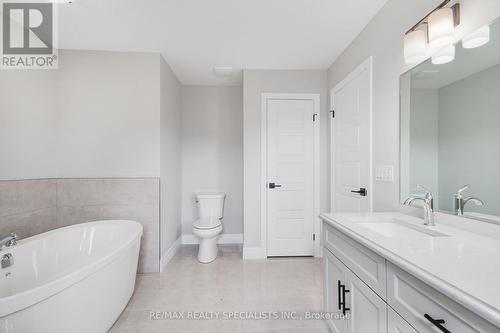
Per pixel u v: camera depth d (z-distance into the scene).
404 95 1.53
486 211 1.04
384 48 1.75
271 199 2.88
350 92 2.29
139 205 2.48
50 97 2.33
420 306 0.74
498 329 0.52
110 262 1.54
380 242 0.96
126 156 2.47
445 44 1.16
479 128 1.07
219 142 3.51
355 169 2.20
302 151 2.89
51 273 1.80
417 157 1.42
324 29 2.08
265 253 2.86
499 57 0.98
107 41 2.29
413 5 1.45
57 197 2.39
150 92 2.50
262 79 2.87
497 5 0.99
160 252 2.52
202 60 2.68
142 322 1.69
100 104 2.45
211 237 2.77
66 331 1.23
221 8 1.81
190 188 3.47
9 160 1.95
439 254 0.82
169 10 1.83
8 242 1.59
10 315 1.02
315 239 2.90
